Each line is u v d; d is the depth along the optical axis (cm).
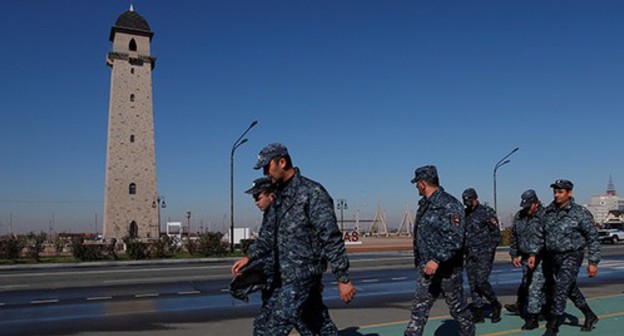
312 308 523
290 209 475
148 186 6456
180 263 2741
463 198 837
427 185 609
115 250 3531
